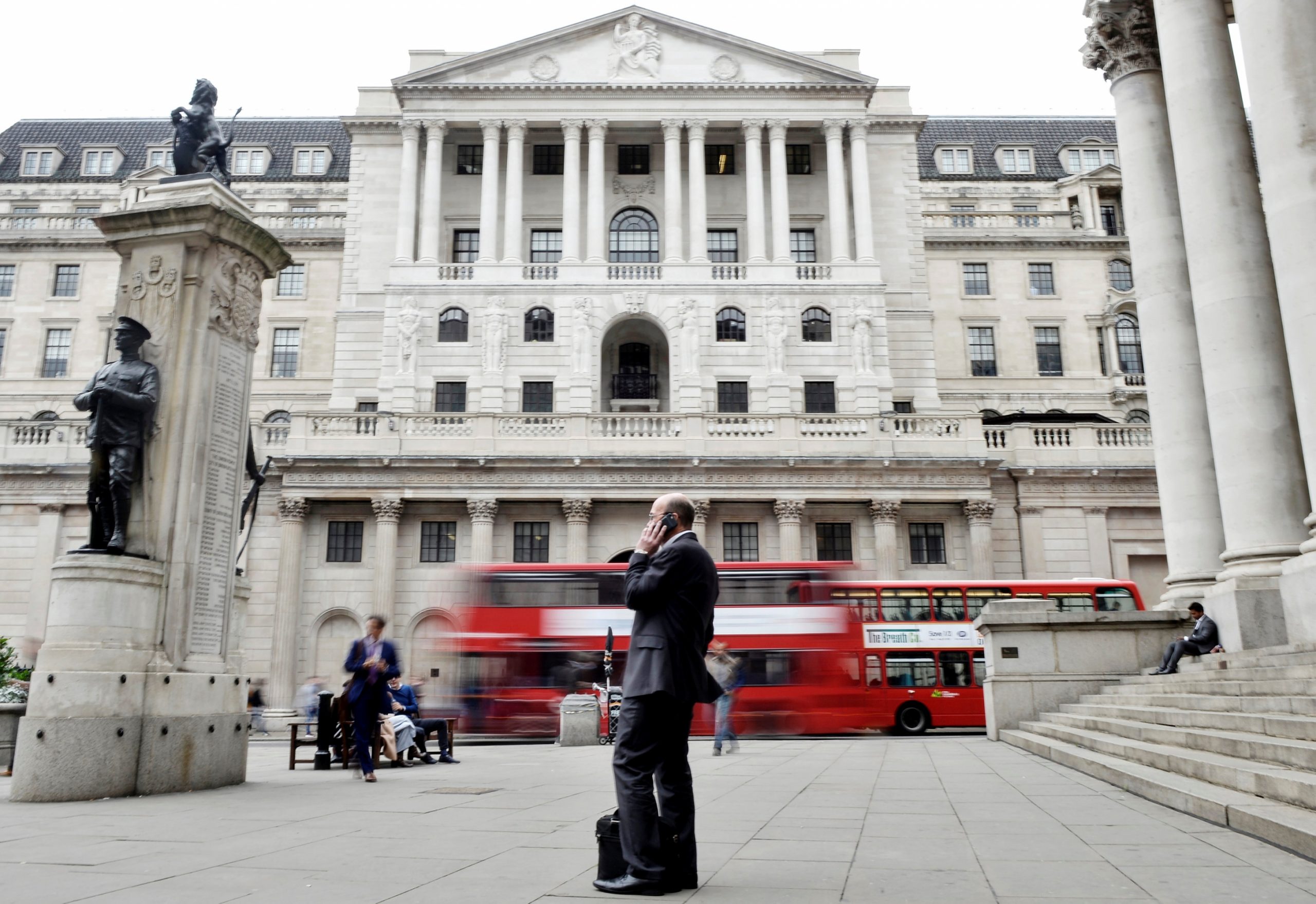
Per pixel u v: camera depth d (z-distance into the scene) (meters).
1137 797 10.17
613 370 51.16
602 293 48.91
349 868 6.46
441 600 40.59
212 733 12.14
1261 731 10.52
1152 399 20.47
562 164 53.53
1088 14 22.05
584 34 52.19
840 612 28.42
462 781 13.10
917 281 52.62
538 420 42.06
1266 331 16.86
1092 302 62.78
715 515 41.84
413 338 47.84
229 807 9.98
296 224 64.88
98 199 69.75
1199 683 14.21
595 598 28.72
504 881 6.04
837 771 13.91
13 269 62.41
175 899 5.54
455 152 53.41
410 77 50.84
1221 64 18.08
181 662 12.10
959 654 29.41
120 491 12.12
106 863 6.67
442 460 40.59
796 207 53.25
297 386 59.47
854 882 5.99
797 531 40.97
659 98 51.47
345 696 15.27
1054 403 61.06
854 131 51.56
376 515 40.81
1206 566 19.14
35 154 73.19
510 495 40.81
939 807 9.55
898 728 28.86
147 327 12.92
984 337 62.41
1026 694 19.62
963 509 42.06
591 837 7.79
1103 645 19.48
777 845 7.39
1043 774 12.77
